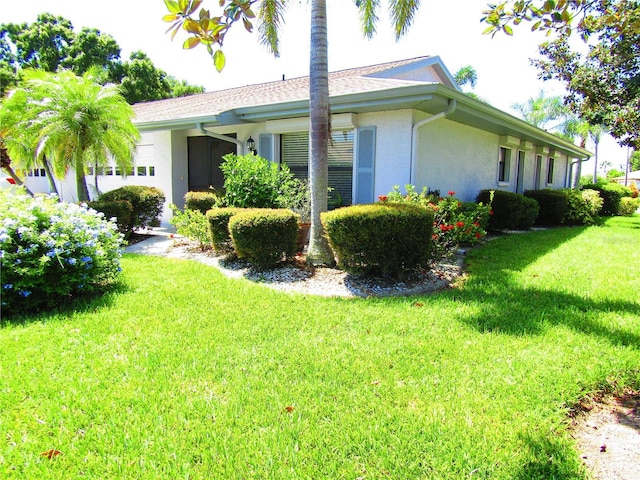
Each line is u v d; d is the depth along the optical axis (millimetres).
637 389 2979
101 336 3727
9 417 2520
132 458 2195
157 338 3693
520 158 14562
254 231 6012
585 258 7305
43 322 4094
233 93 13633
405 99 7043
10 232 4473
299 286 5547
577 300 4801
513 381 2961
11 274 4293
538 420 2531
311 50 6137
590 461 2254
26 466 2117
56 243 4469
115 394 2773
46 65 25594
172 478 2066
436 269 6359
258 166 7789
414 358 3326
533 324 4031
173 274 5973
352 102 7648
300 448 2289
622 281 5668
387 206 5645
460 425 2479
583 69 9938
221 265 6730
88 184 12867
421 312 4398
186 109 12188
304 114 8602
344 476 2090
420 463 2178
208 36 1998
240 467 2141
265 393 2816
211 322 4098
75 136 8891
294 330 3920
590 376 3029
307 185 8547
